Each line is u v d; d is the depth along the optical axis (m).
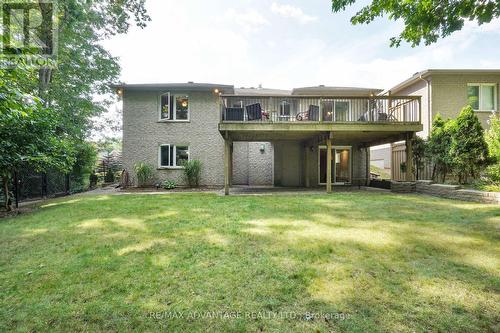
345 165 13.06
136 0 11.95
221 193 9.52
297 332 1.68
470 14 3.61
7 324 1.78
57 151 7.05
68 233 4.05
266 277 2.45
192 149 12.26
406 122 8.65
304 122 8.62
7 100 2.81
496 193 6.11
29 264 2.82
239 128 8.52
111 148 19.30
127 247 3.34
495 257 2.91
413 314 1.86
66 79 12.48
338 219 4.86
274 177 12.98
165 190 10.97
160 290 2.22
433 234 3.80
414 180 9.70
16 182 7.15
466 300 2.04
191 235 3.85
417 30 4.24
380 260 2.84
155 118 12.27
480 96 11.12
